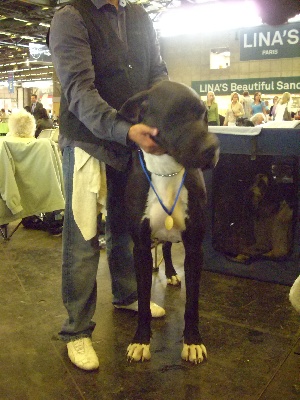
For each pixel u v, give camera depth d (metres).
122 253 2.25
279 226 2.65
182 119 1.38
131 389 1.69
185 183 1.73
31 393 1.67
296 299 1.62
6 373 1.80
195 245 1.82
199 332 2.06
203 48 12.65
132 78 1.90
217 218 2.84
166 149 1.46
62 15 1.70
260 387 1.69
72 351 1.87
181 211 1.76
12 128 3.69
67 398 1.64
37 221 4.07
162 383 1.72
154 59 2.04
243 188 2.75
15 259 3.19
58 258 3.21
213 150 1.34
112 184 2.12
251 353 1.93
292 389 1.68
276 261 2.68
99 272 2.92
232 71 12.38
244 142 2.60
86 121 1.67
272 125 2.87
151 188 1.73
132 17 1.93
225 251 2.84
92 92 1.66
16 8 9.42
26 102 29.44
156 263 2.91
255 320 2.24
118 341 2.05
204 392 1.66
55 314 2.33
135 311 2.33
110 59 1.81
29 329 2.17
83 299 1.88
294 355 1.91
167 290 2.62
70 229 1.86
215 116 9.16
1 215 3.49
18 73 24.14
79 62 1.68
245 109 9.51
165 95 1.42
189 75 13.02
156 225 1.78
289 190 2.62
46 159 3.54
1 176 3.42
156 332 2.12
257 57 4.56
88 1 1.78
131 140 1.57
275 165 2.65
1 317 2.29
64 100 1.84
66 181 1.86
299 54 4.34
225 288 2.65
